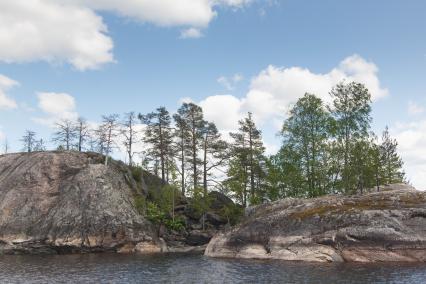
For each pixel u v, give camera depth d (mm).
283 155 67250
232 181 74000
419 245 39500
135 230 61750
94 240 59719
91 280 34469
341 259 41281
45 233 60125
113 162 76125
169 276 36094
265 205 55469
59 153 72625
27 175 68438
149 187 78625
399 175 73625
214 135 84312
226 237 51688
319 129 65750
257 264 41719
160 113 84062
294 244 44312
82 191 64562
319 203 48250
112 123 78750
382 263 39312
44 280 34594
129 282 33375
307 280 31734
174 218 70000
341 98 64250
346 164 61031
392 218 41031
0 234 61312
